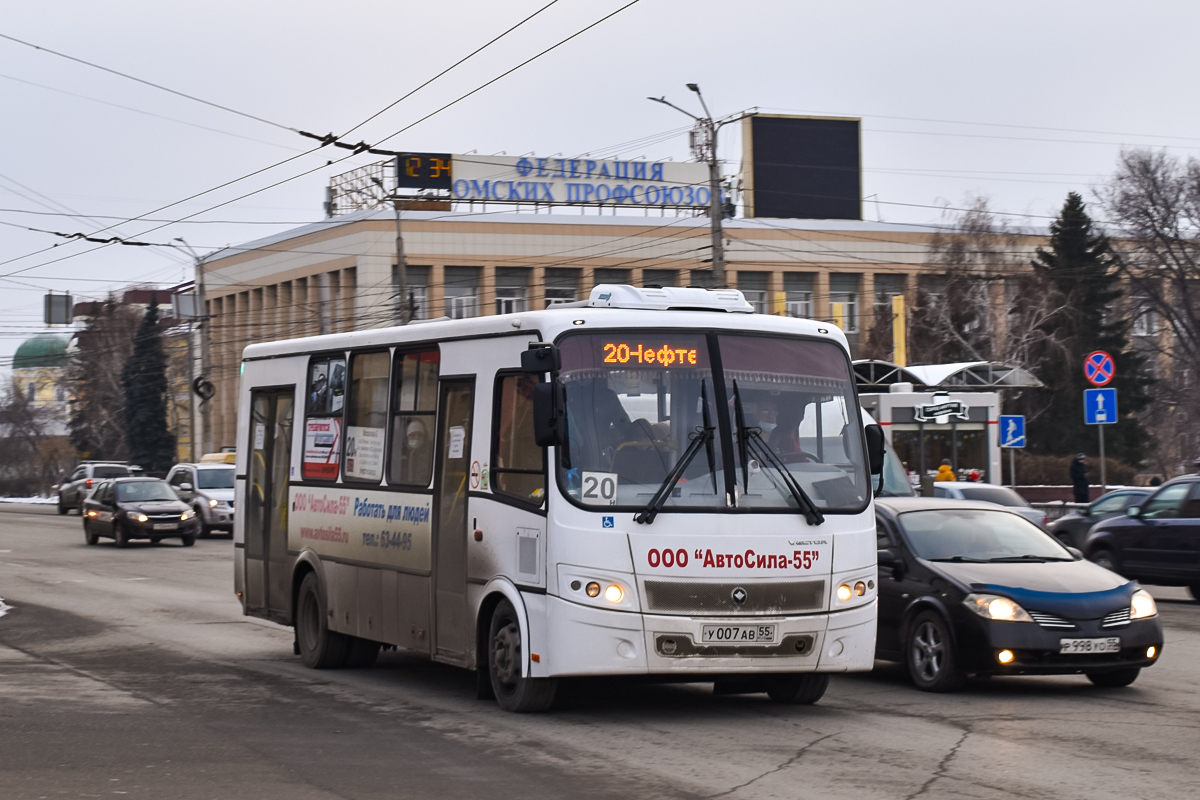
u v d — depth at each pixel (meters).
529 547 9.39
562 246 71.44
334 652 12.48
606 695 10.84
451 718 9.62
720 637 9.13
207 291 83.56
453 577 10.38
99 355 89.50
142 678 11.91
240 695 10.85
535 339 9.56
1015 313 57.97
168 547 33.50
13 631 15.99
